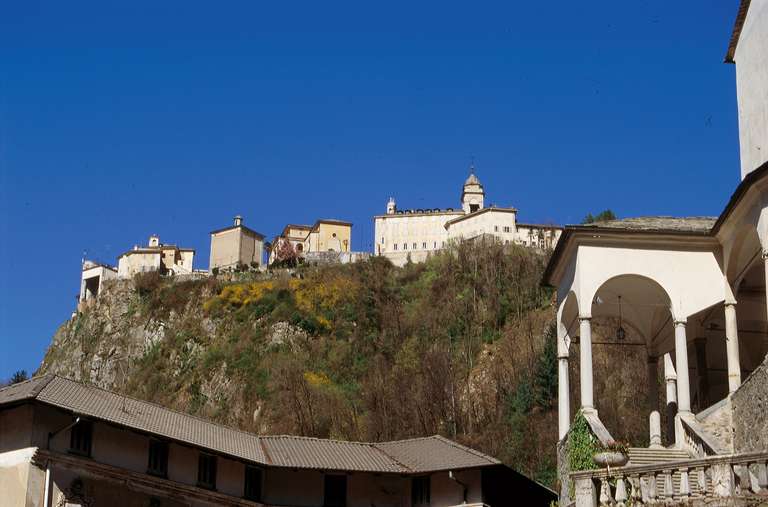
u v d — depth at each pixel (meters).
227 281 136.88
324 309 125.62
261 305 128.00
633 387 73.25
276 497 44.41
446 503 45.34
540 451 77.31
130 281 141.25
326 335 121.38
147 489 40.66
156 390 122.25
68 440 38.91
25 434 38.19
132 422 40.91
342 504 45.12
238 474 43.72
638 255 33.69
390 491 46.03
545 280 38.56
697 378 37.56
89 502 38.78
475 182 145.62
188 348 126.38
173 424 43.44
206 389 117.50
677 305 33.25
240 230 149.75
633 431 68.44
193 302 133.38
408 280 130.75
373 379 107.56
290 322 123.44
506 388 92.00
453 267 125.56
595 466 29.73
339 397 104.00
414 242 141.50
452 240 135.62
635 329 38.81
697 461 21.66
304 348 119.44
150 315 134.25
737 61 35.28
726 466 21.09
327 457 45.88
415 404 93.94
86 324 139.50
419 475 46.06
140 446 41.00
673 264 33.62
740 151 34.81
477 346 109.38
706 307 33.22
